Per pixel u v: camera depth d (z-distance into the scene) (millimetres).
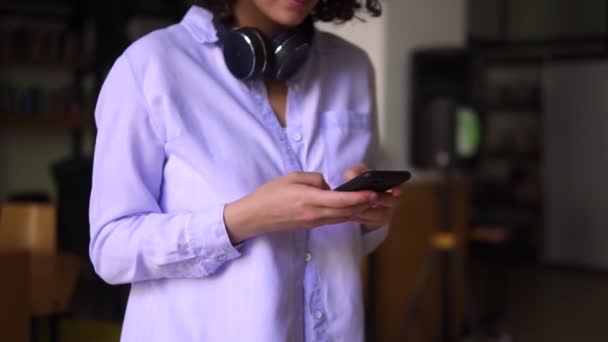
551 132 6438
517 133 6570
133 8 5191
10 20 5410
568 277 5863
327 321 958
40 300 2047
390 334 3303
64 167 4516
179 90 907
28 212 2512
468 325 3893
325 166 997
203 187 882
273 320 879
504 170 6613
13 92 5137
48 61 5184
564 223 6395
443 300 3436
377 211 889
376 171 803
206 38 967
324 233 968
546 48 6203
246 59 931
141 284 945
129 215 888
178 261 862
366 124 1090
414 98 3494
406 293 3404
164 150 910
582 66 6223
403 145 3564
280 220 824
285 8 914
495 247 5016
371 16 1201
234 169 892
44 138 5621
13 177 5547
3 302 1846
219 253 857
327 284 961
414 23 3658
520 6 6234
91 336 2244
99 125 921
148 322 930
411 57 3543
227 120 921
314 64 1052
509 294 5203
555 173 6434
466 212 3908
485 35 6180
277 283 889
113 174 887
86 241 4496
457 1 4133
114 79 910
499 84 6617
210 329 892
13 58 5102
